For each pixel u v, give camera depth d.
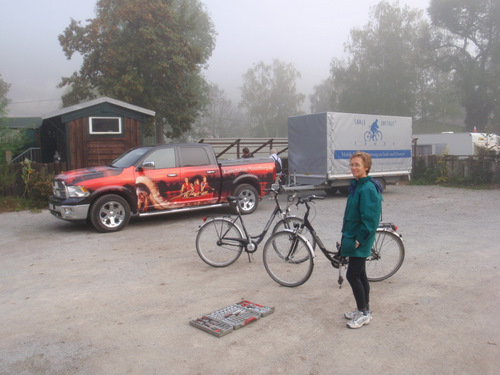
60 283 5.77
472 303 4.77
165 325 4.35
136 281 5.78
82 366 3.57
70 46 25.59
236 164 10.93
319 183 13.98
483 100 43.09
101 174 9.16
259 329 4.20
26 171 13.19
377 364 3.50
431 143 26.34
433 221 9.83
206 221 6.43
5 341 4.08
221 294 5.21
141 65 25.27
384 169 15.41
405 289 5.25
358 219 4.15
